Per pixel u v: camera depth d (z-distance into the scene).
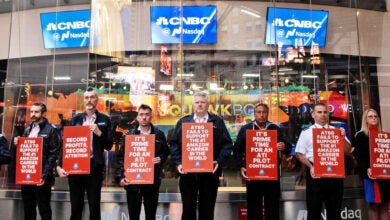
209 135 3.85
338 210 4.00
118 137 6.30
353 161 5.16
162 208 4.91
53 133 4.31
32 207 4.29
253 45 6.83
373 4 6.99
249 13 6.84
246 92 6.83
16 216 5.06
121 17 6.82
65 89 6.70
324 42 6.87
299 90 6.78
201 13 6.78
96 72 6.75
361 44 6.93
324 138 4.00
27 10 6.98
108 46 6.81
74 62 6.77
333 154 3.97
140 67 6.81
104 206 4.93
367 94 6.78
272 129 4.32
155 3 6.77
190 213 3.84
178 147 4.04
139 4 6.80
